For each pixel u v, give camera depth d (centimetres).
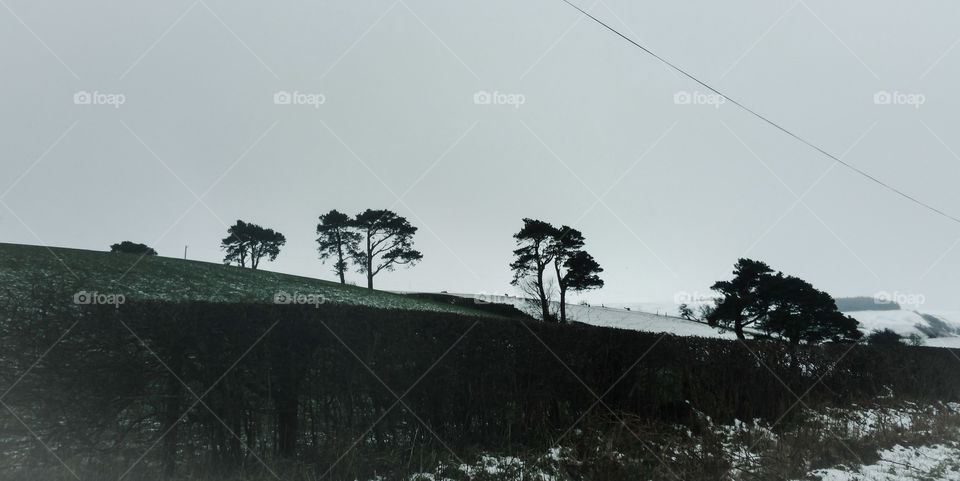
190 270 4028
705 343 1116
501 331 820
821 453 837
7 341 514
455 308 4397
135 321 557
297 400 633
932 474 771
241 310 609
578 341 913
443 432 740
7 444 512
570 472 677
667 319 5272
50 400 523
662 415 970
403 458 668
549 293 4366
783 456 803
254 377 608
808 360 1347
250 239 7488
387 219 6969
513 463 693
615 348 956
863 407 1354
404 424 705
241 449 602
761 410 1158
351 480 603
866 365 1505
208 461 582
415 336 725
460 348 768
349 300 4091
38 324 523
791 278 3991
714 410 1030
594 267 4378
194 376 583
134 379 552
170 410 570
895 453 907
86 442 538
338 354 659
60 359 525
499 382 801
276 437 625
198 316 586
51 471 521
